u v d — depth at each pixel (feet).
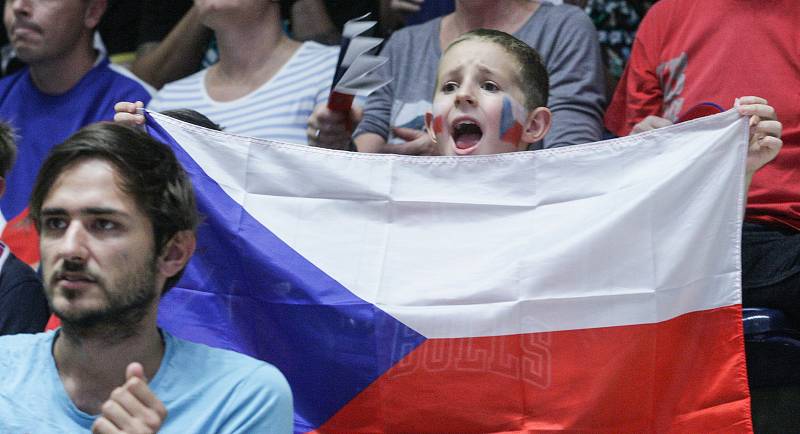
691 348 33.42
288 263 34.35
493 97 40.16
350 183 35.04
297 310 34.09
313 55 52.29
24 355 27.96
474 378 33.47
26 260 50.90
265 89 51.65
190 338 34.09
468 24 49.21
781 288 41.86
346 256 34.47
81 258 26.05
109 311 26.27
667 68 48.55
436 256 34.45
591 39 48.57
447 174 35.14
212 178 34.88
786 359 41.70
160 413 24.36
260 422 27.40
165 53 58.49
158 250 27.20
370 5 57.06
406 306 33.86
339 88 38.22
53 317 39.68
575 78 47.57
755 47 46.32
